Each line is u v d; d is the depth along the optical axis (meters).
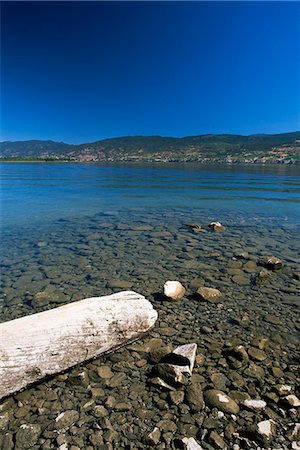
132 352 5.00
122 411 3.74
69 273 8.67
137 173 71.69
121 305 5.18
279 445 3.21
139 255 10.41
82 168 100.06
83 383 4.25
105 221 16.78
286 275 8.59
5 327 4.21
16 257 10.09
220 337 5.49
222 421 3.55
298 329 5.80
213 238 12.95
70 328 4.47
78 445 3.25
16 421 3.58
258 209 21.67
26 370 3.97
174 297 6.93
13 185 38.91
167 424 3.52
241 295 7.27
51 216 18.14
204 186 40.00
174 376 4.19
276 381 4.29
